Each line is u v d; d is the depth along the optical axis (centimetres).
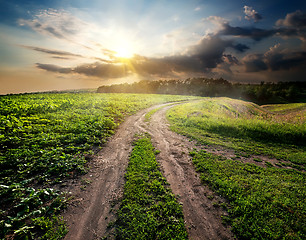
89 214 588
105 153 1102
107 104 2825
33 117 1508
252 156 1155
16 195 616
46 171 799
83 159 962
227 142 1446
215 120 2091
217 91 11700
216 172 875
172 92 12862
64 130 1319
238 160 1070
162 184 777
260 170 920
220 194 710
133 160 989
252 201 641
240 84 13788
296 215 577
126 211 598
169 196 684
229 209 618
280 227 530
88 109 2262
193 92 12112
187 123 2016
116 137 1441
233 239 506
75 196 675
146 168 902
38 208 584
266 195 675
